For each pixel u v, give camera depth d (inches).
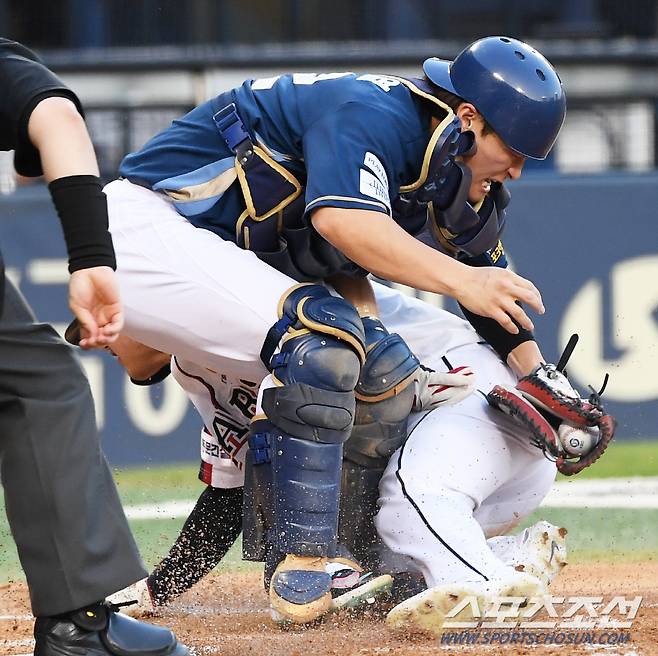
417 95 419.8
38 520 323.6
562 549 448.5
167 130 456.8
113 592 327.3
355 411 418.3
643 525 744.3
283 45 1413.6
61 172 310.3
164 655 334.0
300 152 422.9
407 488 419.8
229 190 434.9
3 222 1035.9
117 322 314.8
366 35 1425.9
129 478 967.6
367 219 394.9
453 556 407.8
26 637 429.7
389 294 501.4
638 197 1069.1
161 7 1395.2
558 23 1454.2
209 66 1224.8
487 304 398.0
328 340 396.8
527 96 419.8
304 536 398.3
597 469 970.1
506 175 438.0
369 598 418.6
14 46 331.3
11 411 326.6
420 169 416.5
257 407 412.2
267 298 410.3
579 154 1236.5
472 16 1441.9
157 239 427.5
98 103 1214.3
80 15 1400.1
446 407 438.3
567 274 1066.7
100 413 1038.4
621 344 1069.1
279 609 398.9
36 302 1037.8
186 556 478.6
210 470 477.1
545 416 428.1
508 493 458.3
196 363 441.1
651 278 1068.5
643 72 1224.2
